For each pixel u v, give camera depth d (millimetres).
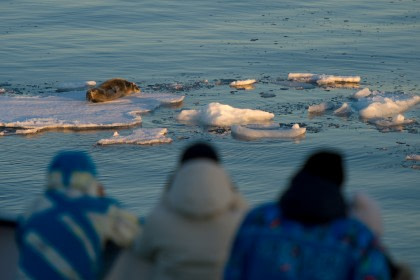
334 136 35094
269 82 43906
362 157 32656
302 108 39188
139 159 32312
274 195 29359
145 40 54062
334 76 43906
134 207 28281
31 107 38094
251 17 61562
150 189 29812
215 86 43125
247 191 29750
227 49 51375
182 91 41938
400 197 28953
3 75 45312
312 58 49312
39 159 32500
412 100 39531
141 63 48281
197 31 56875
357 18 61344
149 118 37250
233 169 31641
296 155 32969
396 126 36188
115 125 35875
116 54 50281
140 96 40188
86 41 53688
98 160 32219
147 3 66062
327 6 66062
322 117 37750
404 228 26625
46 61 48500
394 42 53531
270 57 49375
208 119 36406
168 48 51781
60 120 36125
